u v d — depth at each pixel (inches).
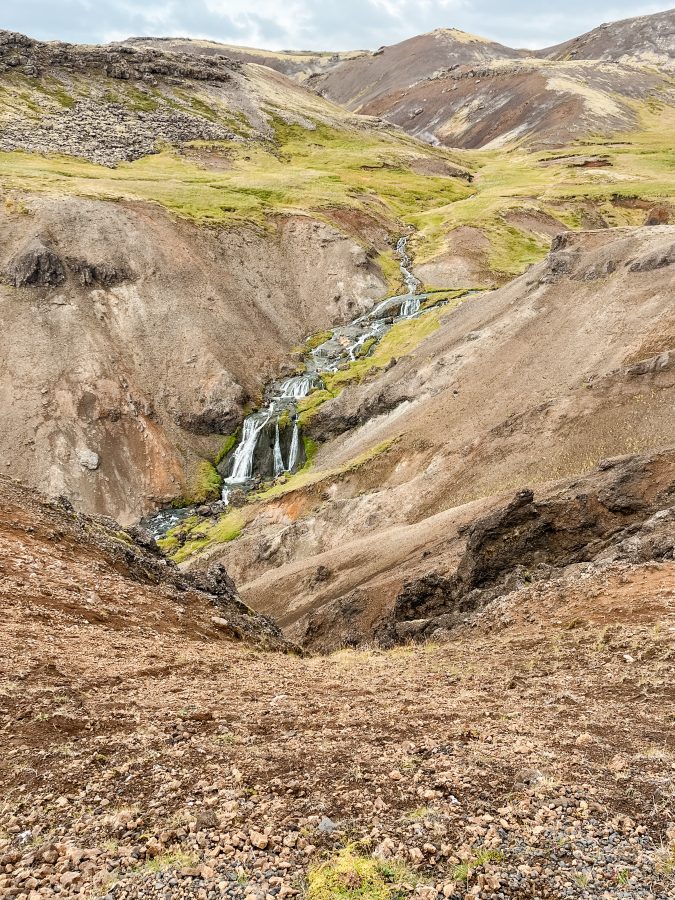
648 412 1605.6
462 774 326.6
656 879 237.1
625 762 331.3
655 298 2123.5
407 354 3272.6
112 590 755.4
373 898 233.5
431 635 829.8
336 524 2119.8
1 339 3304.6
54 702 431.8
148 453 3198.8
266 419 3351.4
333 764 347.6
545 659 553.9
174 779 332.2
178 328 3666.3
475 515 1460.4
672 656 480.7
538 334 2468.0
